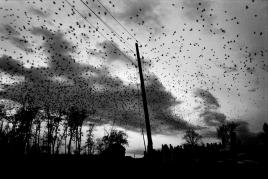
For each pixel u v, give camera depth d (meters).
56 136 51.22
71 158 24.58
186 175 17.92
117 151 31.25
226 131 45.88
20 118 46.03
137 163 20.45
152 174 13.01
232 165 19.30
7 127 43.00
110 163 21.61
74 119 52.69
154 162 13.24
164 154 27.83
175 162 22.83
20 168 19.66
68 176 18.77
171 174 17.70
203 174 18.09
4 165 19.69
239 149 27.95
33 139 46.81
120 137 50.66
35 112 47.94
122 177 18.16
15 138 37.22
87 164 21.95
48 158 23.83
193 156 28.08
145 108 13.31
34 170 19.59
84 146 53.38
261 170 17.28
